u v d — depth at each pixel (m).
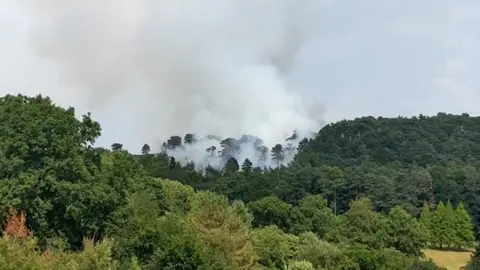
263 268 54.16
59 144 44.97
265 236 63.06
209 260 36.84
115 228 43.16
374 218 92.12
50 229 43.28
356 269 69.06
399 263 69.94
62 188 43.34
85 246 27.22
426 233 102.69
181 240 35.88
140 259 36.78
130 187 50.53
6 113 45.75
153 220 37.97
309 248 68.44
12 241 23.17
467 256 111.25
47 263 23.80
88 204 44.53
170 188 80.25
